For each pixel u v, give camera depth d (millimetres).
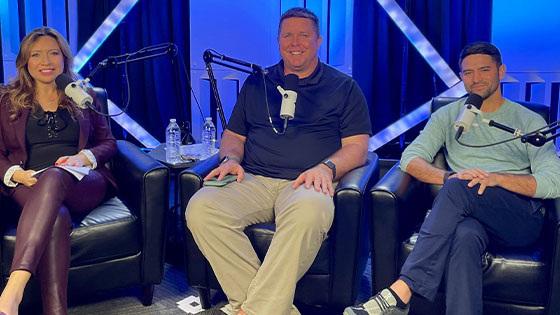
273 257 1738
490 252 1744
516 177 1793
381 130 3490
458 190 1754
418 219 2061
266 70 2223
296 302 2080
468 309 1647
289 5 3637
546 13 3227
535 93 3328
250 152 2191
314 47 2148
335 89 2154
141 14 3467
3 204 1938
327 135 2143
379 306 1686
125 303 2145
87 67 3496
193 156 2467
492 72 2010
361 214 1829
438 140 2143
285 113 1981
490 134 2043
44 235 1717
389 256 1822
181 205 2010
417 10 3275
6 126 2090
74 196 1927
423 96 3404
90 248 1911
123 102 3561
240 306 1833
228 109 3738
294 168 2102
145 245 2023
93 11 3439
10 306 1579
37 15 3525
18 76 2129
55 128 2146
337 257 1851
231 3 3645
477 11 3219
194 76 3654
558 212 1667
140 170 2031
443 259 1691
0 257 1812
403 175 1989
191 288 2283
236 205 1905
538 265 1668
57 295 1744
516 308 1712
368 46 3377
